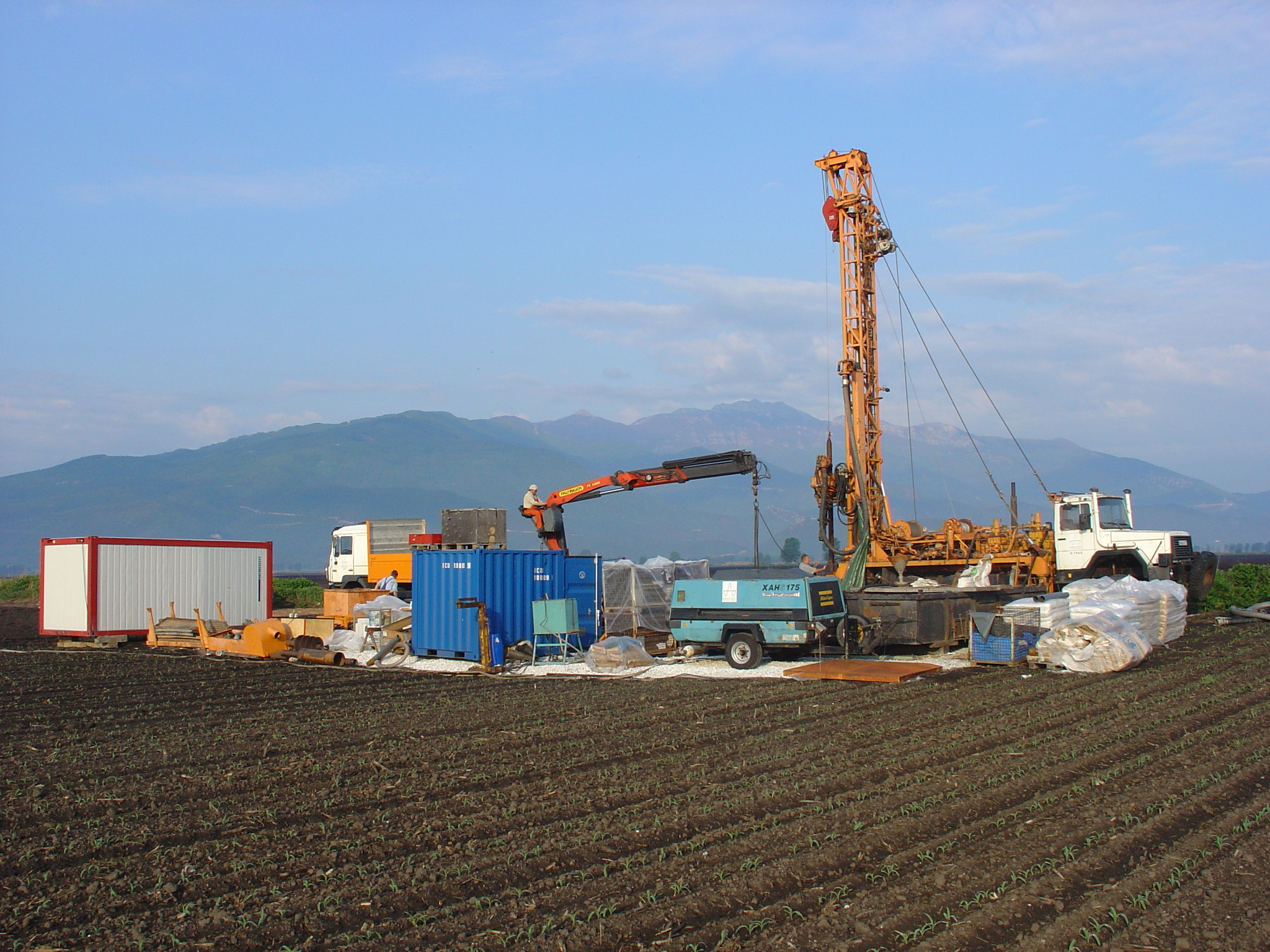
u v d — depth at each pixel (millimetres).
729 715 14266
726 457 25219
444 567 22484
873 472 28734
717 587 20578
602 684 18562
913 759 10922
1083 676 17766
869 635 20516
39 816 9227
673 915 6449
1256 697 14805
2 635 31344
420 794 9820
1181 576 28578
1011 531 27312
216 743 12797
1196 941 5891
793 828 8312
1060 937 5988
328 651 23062
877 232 28984
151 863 7730
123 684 19219
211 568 29141
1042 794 9352
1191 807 8727
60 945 6152
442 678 19953
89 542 26641
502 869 7426
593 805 9266
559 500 26344
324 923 6469
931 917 6367
